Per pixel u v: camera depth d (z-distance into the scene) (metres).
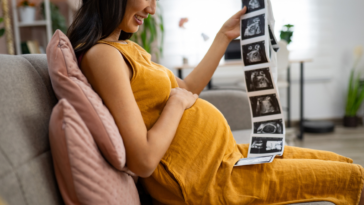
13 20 3.31
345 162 0.90
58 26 3.32
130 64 0.78
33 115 0.62
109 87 0.69
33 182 0.54
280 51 2.79
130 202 0.70
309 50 3.59
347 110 3.58
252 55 1.01
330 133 3.35
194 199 0.77
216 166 0.80
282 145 0.93
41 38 3.40
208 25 3.52
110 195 0.61
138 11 0.81
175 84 1.02
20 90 0.62
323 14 3.53
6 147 0.51
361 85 3.54
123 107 0.68
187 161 0.80
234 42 3.35
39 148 0.60
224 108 1.67
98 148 0.64
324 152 0.96
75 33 0.79
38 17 3.38
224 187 0.77
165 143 0.72
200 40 3.55
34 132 0.61
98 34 0.77
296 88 3.65
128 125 0.67
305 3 3.51
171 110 0.80
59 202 0.60
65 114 0.57
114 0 0.77
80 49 0.75
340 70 3.64
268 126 1.01
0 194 0.45
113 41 0.82
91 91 0.67
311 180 0.78
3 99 0.56
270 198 0.78
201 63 1.14
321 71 3.63
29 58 0.75
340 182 0.77
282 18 3.53
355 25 3.56
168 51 3.57
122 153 0.64
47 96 0.72
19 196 0.49
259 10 1.05
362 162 2.43
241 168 0.82
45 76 0.75
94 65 0.72
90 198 0.58
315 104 3.69
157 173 0.79
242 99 1.68
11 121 0.55
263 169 0.81
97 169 0.59
